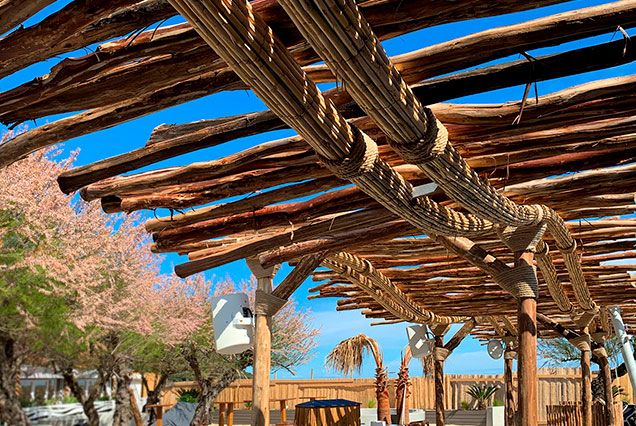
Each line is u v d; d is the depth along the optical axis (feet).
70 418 37.63
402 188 8.61
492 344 29.50
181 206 10.04
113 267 32.71
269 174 9.48
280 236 13.17
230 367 43.88
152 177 9.21
